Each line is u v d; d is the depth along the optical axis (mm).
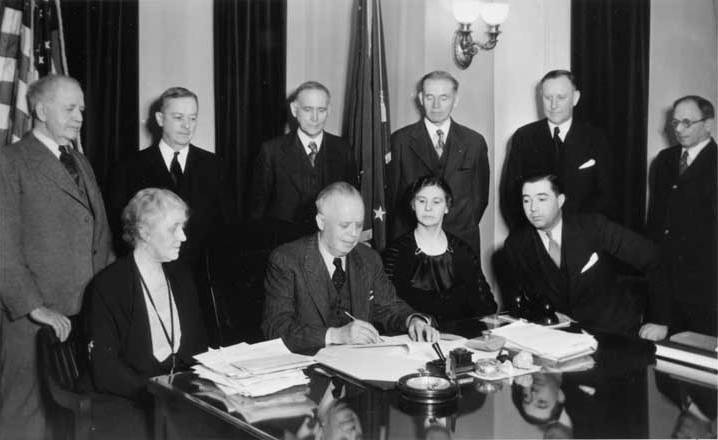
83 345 2291
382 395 1780
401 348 2197
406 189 4199
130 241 2377
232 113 4348
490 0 4418
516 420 1618
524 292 2836
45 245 2855
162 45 4168
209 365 1966
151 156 3572
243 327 2781
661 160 4074
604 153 4137
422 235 3252
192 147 3686
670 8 4090
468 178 4148
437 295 3215
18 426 2328
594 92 4215
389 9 4488
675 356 2129
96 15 3715
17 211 2793
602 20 4172
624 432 1551
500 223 4637
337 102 4801
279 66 4520
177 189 3574
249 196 4137
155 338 2311
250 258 2842
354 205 2562
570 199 4141
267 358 2010
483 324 2590
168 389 1847
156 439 1592
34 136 2924
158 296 2359
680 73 4145
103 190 3770
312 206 3992
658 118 4129
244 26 4367
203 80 4344
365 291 2680
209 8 4320
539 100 4492
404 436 1519
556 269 3312
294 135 4031
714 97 4184
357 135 4258
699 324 3822
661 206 4051
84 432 1703
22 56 3201
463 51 4332
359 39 4285
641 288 3828
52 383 1994
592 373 1982
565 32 4363
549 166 4176
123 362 2201
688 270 3904
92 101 3723
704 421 1614
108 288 2258
